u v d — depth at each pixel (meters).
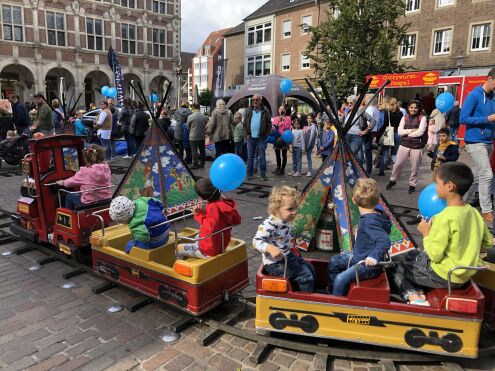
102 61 33.34
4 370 2.78
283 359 2.91
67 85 32.62
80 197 4.49
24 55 29.62
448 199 2.75
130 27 34.81
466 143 5.60
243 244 3.67
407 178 9.44
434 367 2.80
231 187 3.30
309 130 9.93
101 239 3.88
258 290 3.00
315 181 4.25
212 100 20.31
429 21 23.77
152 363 2.87
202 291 3.23
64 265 4.57
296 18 32.00
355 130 8.41
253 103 9.22
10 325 3.34
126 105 12.79
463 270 2.63
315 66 21.05
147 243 3.62
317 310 2.88
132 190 5.43
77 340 3.14
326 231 4.40
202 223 3.40
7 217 6.37
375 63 18.94
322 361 2.82
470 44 22.39
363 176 4.12
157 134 5.75
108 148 12.16
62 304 3.70
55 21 30.75
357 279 2.79
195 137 10.55
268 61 35.25
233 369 2.80
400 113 9.98
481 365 2.84
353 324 2.82
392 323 2.75
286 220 2.98
